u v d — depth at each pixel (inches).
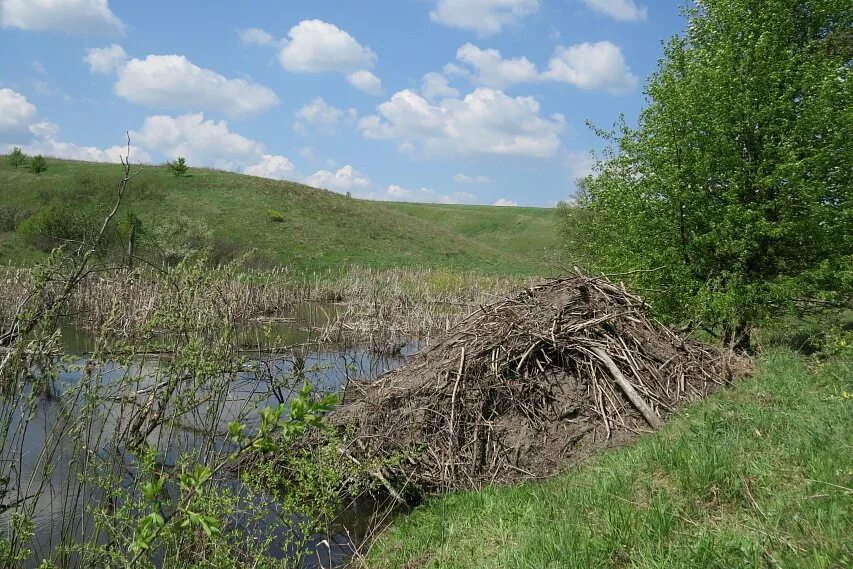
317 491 243.6
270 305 847.7
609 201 489.7
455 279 1187.3
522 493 238.7
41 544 213.6
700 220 442.6
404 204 4192.9
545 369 317.4
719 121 419.8
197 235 1425.9
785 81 417.1
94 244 210.5
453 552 202.5
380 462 270.7
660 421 284.0
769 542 143.7
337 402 110.7
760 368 331.3
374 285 991.0
